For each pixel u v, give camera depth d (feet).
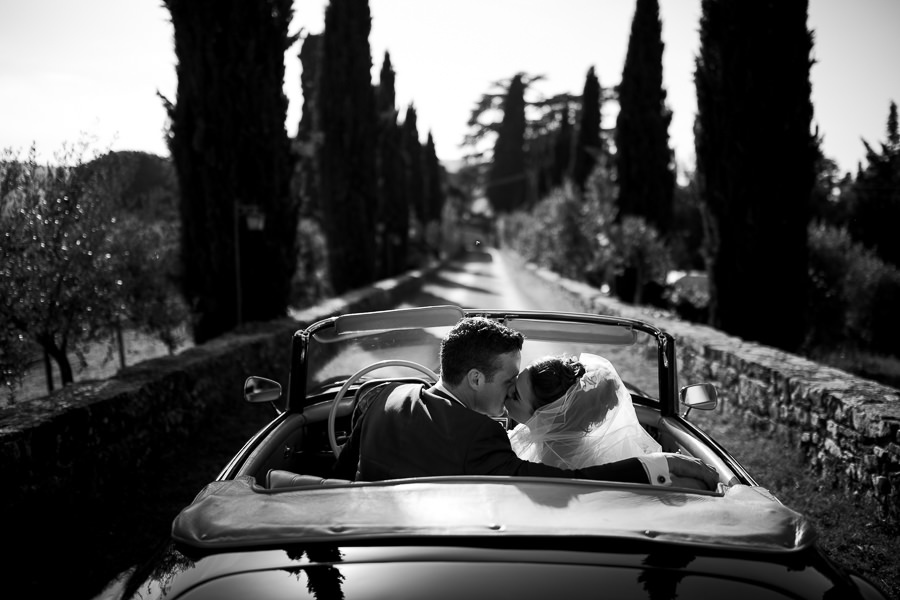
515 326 11.99
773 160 32.83
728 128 33.24
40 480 14.08
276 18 35.45
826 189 82.84
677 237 83.51
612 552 5.93
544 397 8.52
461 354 8.05
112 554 13.65
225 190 33.50
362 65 70.85
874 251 60.34
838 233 59.26
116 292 22.90
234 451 20.58
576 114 205.98
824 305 53.11
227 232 33.65
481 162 266.57
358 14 70.79
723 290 34.30
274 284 35.83
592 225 68.80
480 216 277.03
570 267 85.71
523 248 138.31
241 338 28.30
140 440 17.97
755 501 6.91
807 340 49.06
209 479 18.16
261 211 34.50
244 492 7.16
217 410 23.36
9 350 20.42
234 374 25.11
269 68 34.71
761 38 32.50
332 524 6.28
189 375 21.26
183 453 20.16
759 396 22.68
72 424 15.17
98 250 22.09
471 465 7.58
